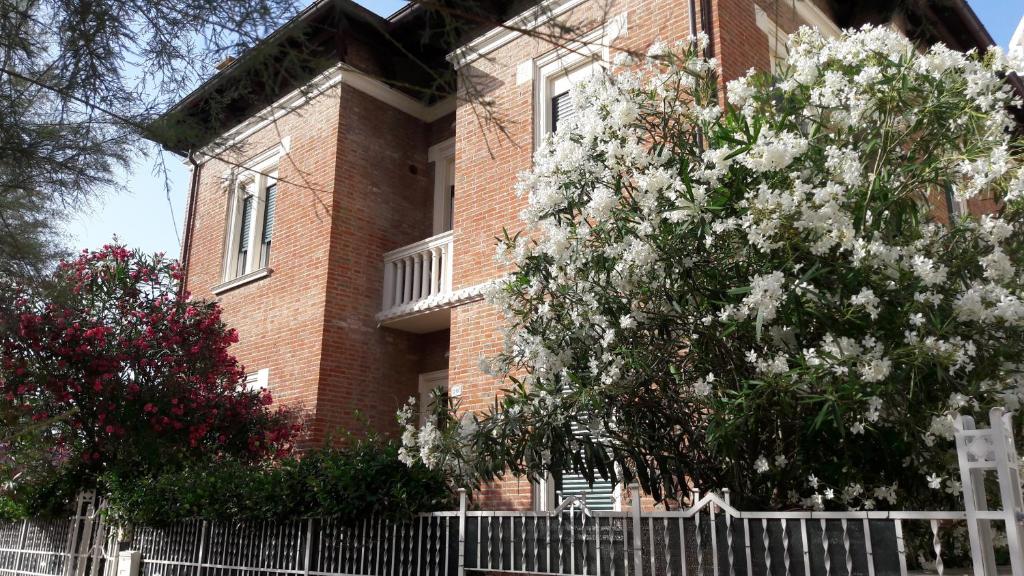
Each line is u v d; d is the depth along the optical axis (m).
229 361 11.69
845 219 4.67
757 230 4.84
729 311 4.99
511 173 10.86
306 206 12.77
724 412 4.99
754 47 9.67
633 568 5.04
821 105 5.41
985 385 4.86
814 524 4.23
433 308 11.38
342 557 6.96
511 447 5.79
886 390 4.54
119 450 10.62
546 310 5.94
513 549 5.75
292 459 8.13
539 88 11.00
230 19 3.98
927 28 5.54
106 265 11.33
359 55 13.07
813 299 4.80
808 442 5.19
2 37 4.42
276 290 12.89
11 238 5.66
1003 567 6.09
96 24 4.23
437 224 13.43
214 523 8.41
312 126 13.13
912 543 5.34
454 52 4.46
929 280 4.61
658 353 5.65
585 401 5.49
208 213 15.30
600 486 9.08
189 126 4.62
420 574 6.30
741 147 5.01
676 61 6.19
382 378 12.32
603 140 5.95
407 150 13.69
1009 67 5.30
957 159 5.16
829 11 11.38
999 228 5.15
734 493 5.46
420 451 6.36
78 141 5.00
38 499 10.91
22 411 10.14
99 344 10.62
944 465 4.89
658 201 5.53
